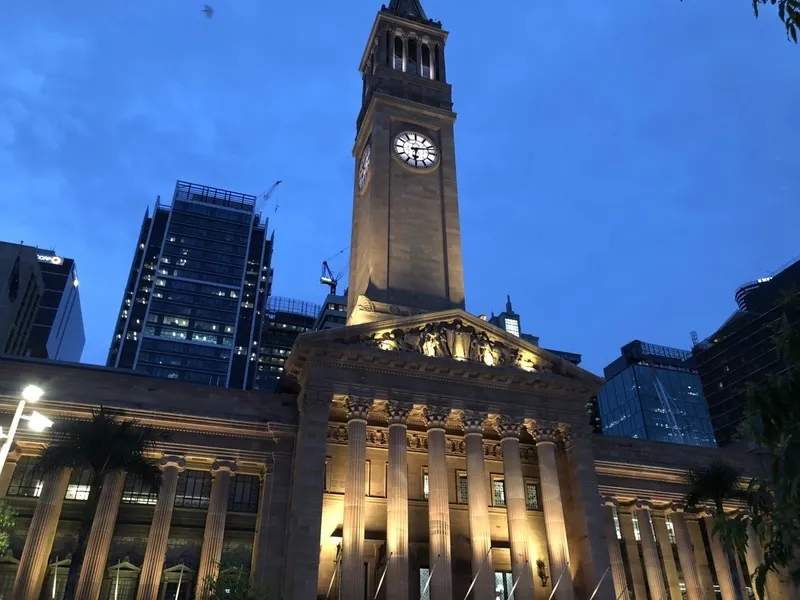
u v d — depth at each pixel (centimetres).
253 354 19975
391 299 6800
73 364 5919
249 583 4469
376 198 7294
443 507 5294
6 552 4881
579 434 6059
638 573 6469
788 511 1380
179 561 5247
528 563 5322
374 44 9275
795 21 1406
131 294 19838
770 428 1292
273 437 5684
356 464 5184
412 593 5391
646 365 15762
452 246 7331
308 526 4831
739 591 6469
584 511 5728
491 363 6053
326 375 5466
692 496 6159
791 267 14850
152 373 18488
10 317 12169
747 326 15475
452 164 7906
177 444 5459
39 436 5175
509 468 5662
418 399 5634
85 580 4834
